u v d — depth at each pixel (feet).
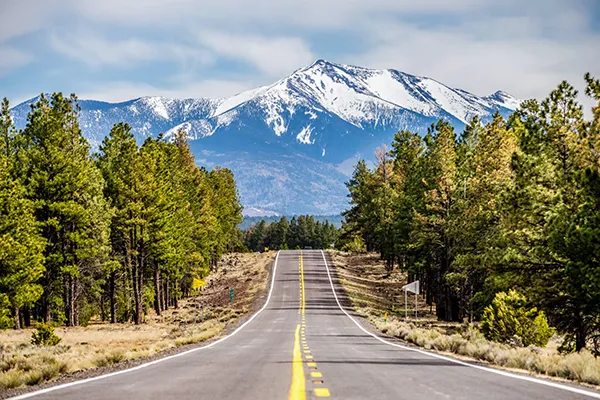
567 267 107.45
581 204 115.75
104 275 248.73
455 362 72.59
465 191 235.61
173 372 61.16
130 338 170.09
